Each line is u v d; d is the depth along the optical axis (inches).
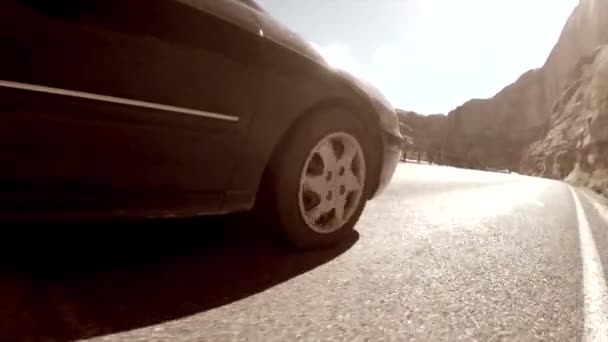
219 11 57.6
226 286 55.7
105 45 46.3
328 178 78.7
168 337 40.5
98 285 51.7
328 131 76.9
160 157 53.7
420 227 110.6
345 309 51.2
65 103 44.3
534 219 155.5
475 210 161.0
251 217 95.2
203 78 55.8
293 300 52.9
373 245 85.5
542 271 78.5
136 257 64.2
